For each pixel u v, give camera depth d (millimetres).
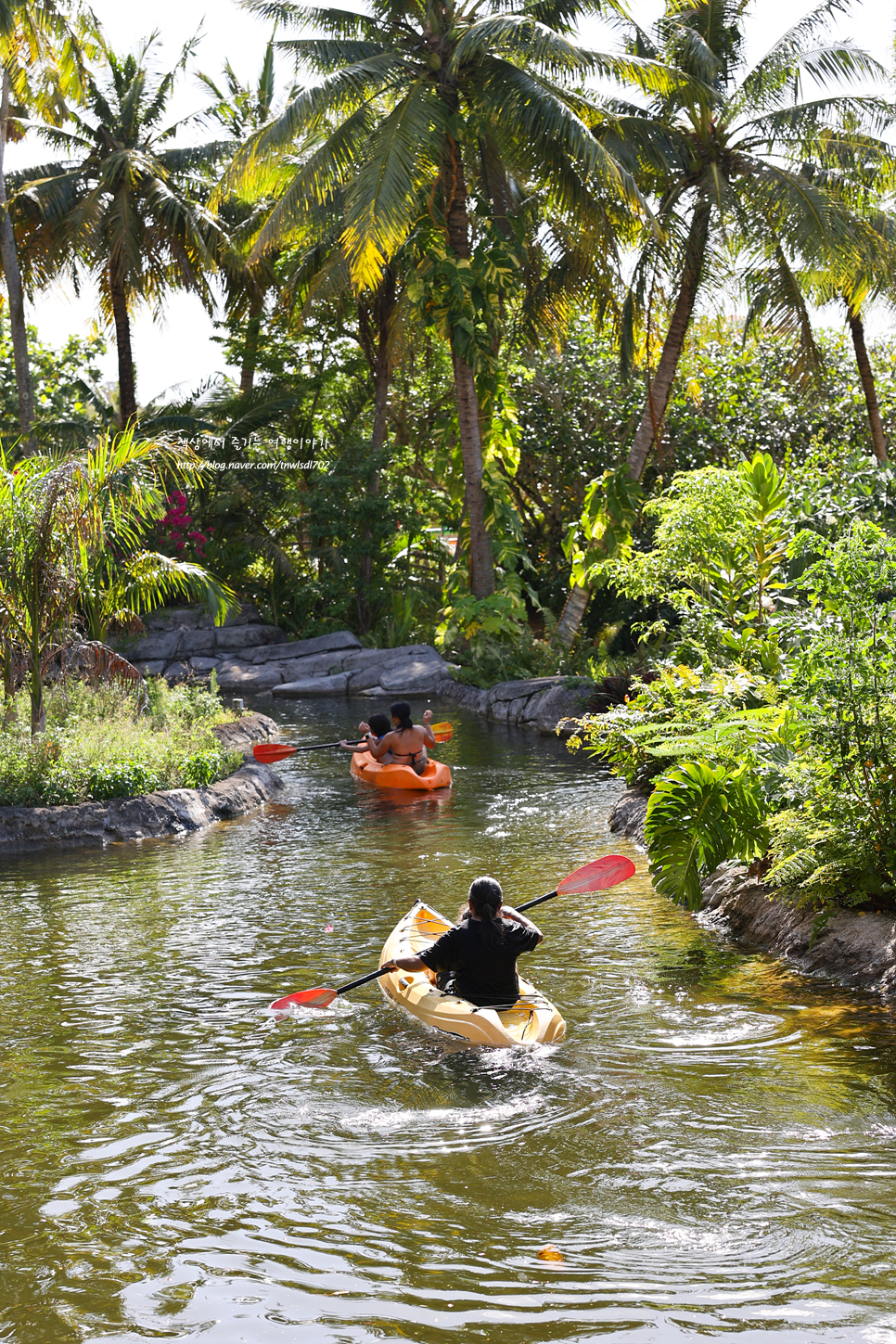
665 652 19266
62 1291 3746
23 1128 5059
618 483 22047
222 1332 3482
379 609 30531
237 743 16656
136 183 27875
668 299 22422
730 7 21219
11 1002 6742
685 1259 3834
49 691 14273
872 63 19844
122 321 28609
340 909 8633
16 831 11234
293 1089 5387
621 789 13539
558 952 7520
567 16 20078
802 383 23906
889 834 6910
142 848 11086
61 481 12180
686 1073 5457
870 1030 5930
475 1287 3693
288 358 30828
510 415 24047
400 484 30734
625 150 20422
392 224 18500
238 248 28906
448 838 11125
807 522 14609
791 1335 3396
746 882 8305
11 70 23562
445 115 19844
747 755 8141
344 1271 3812
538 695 20250
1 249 27297
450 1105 5164
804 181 19969
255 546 29375
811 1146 4664
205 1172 4586
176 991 6867
